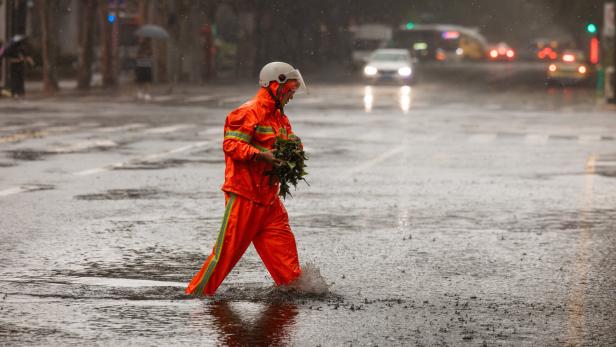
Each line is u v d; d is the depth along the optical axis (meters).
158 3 96.94
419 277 16.44
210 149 36.75
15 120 48.72
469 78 120.19
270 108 14.34
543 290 15.56
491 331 13.13
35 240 19.28
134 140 39.78
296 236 20.06
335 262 17.59
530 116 57.06
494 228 21.20
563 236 20.28
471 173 30.67
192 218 22.00
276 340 12.61
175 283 15.73
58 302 14.46
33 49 96.62
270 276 16.22
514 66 173.12
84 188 26.47
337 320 13.59
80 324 13.28
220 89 86.12
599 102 71.88
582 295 15.23
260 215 14.43
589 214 23.09
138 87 71.69
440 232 20.66
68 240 19.31
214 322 13.41
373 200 24.98
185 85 94.06
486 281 16.17
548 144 40.28
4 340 12.51
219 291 15.14
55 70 75.31
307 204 24.27
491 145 39.72
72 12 116.25
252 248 18.64
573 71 106.69
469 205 24.33
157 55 96.00
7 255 17.84
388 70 96.69
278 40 130.00
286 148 14.22
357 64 135.50
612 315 14.03
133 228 20.69
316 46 146.75
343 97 76.00
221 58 131.62
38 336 12.70
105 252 18.20
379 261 17.70
